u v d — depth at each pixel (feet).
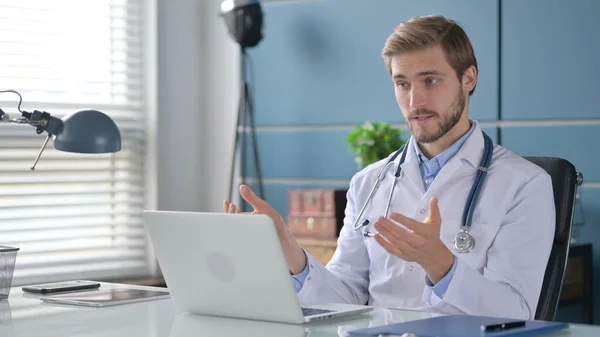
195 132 14.43
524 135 11.45
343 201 11.99
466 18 11.82
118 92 13.60
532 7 11.32
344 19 12.83
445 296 5.84
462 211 6.90
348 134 12.87
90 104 13.29
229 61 14.14
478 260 6.64
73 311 5.92
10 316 5.74
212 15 14.34
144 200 13.88
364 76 12.66
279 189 13.61
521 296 6.29
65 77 13.02
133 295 6.58
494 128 11.67
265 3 13.62
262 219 5.02
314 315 5.38
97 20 13.41
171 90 14.05
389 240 5.44
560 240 6.79
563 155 11.18
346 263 7.48
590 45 10.93
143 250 13.87
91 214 13.21
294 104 13.39
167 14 13.97
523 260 6.45
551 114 11.23
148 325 5.34
